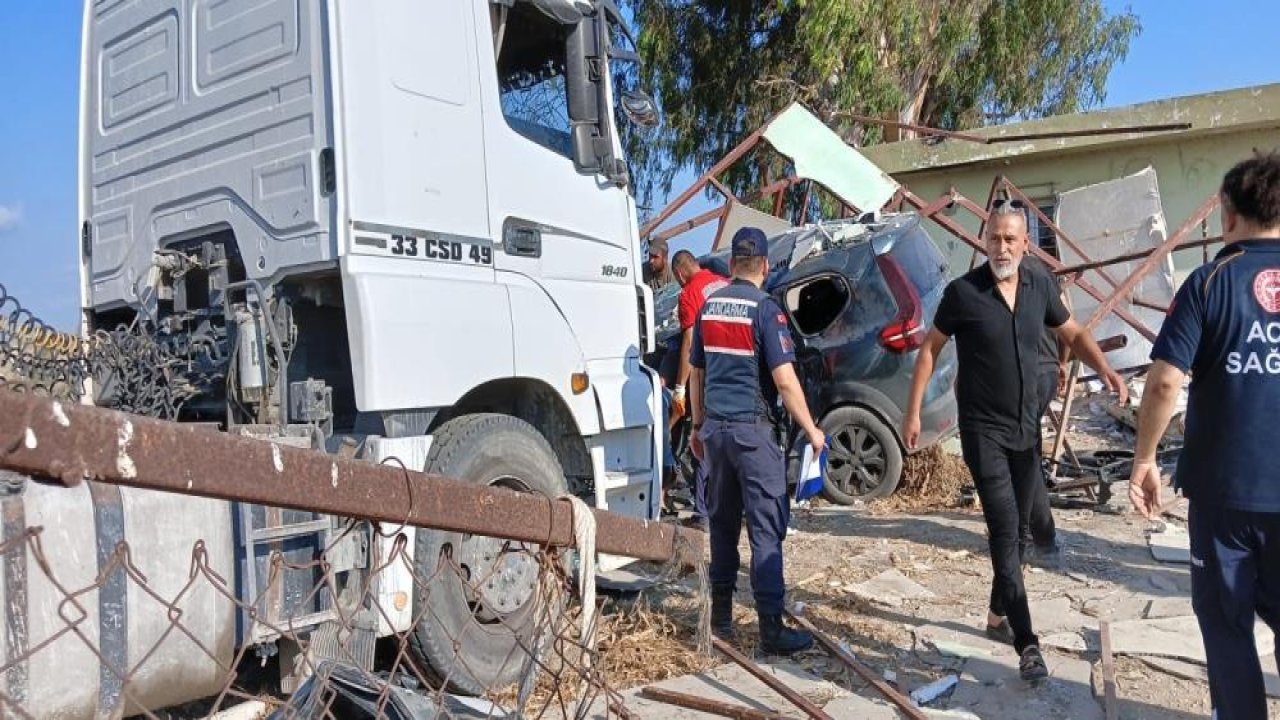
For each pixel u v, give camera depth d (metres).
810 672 4.09
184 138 4.34
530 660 2.43
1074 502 7.00
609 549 2.29
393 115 3.86
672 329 8.01
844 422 7.50
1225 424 2.81
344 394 4.26
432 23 4.05
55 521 2.51
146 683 2.76
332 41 3.71
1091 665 4.09
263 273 3.94
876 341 7.30
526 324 4.29
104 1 4.87
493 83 4.31
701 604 2.77
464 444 3.91
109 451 1.27
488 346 4.09
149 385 4.01
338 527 3.33
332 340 4.26
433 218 3.98
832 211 15.49
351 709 2.28
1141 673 4.00
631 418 4.95
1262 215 2.84
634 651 4.29
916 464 7.52
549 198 4.59
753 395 4.29
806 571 5.64
